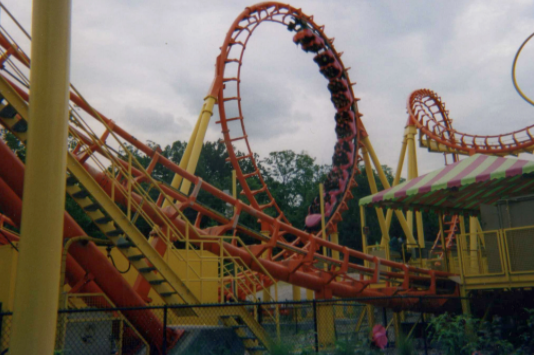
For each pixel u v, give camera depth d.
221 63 28.00
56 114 5.17
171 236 15.07
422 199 19.56
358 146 33.62
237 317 13.05
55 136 5.14
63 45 5.29
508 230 15.96
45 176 5.04
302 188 96.12
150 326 11.94
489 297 17.08
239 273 22.73
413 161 38.22
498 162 16.12
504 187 18.45
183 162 25.88
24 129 10.45
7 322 10.95
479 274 16.50
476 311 17.09
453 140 39.56
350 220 82.38
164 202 22.88
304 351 9.98
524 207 17.16
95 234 43.16
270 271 17.27
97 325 11.34
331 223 32.06
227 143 29.94
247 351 12.65
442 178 16.91
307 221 32.72
